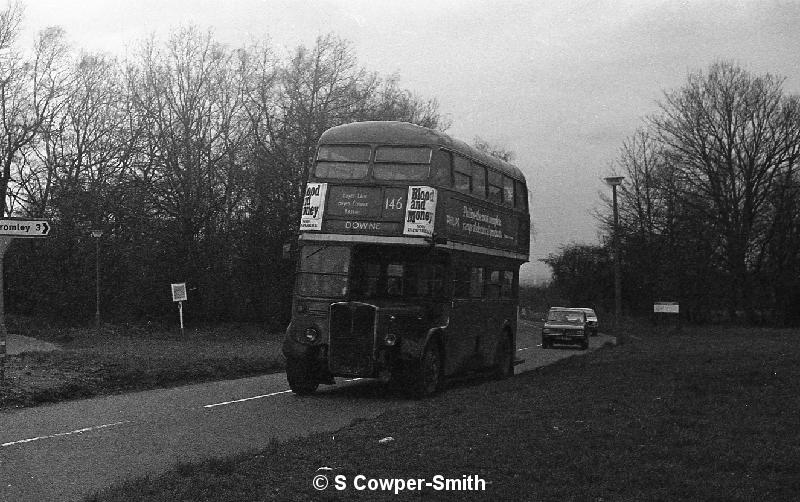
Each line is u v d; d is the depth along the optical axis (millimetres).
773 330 51094
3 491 8305
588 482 8102
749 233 58375
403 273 17156
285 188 44188
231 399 16578
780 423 11102
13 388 15891
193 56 47594
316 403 16047
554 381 17266
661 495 7551
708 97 58625
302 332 16797
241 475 8398
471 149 19609
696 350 27078
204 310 45438
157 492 7637
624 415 11938
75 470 9320
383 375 16578
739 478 8141
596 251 72000
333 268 16875
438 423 11695
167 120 46250
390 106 49000
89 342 32844
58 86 50781
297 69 45156
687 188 57125
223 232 45562
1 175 47938
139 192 44500
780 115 58062
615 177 44469
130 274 43844
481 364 20547
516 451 9453
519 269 23719
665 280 54750
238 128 47344
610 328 61969
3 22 48469
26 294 44312
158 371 20203
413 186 16922
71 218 43469
